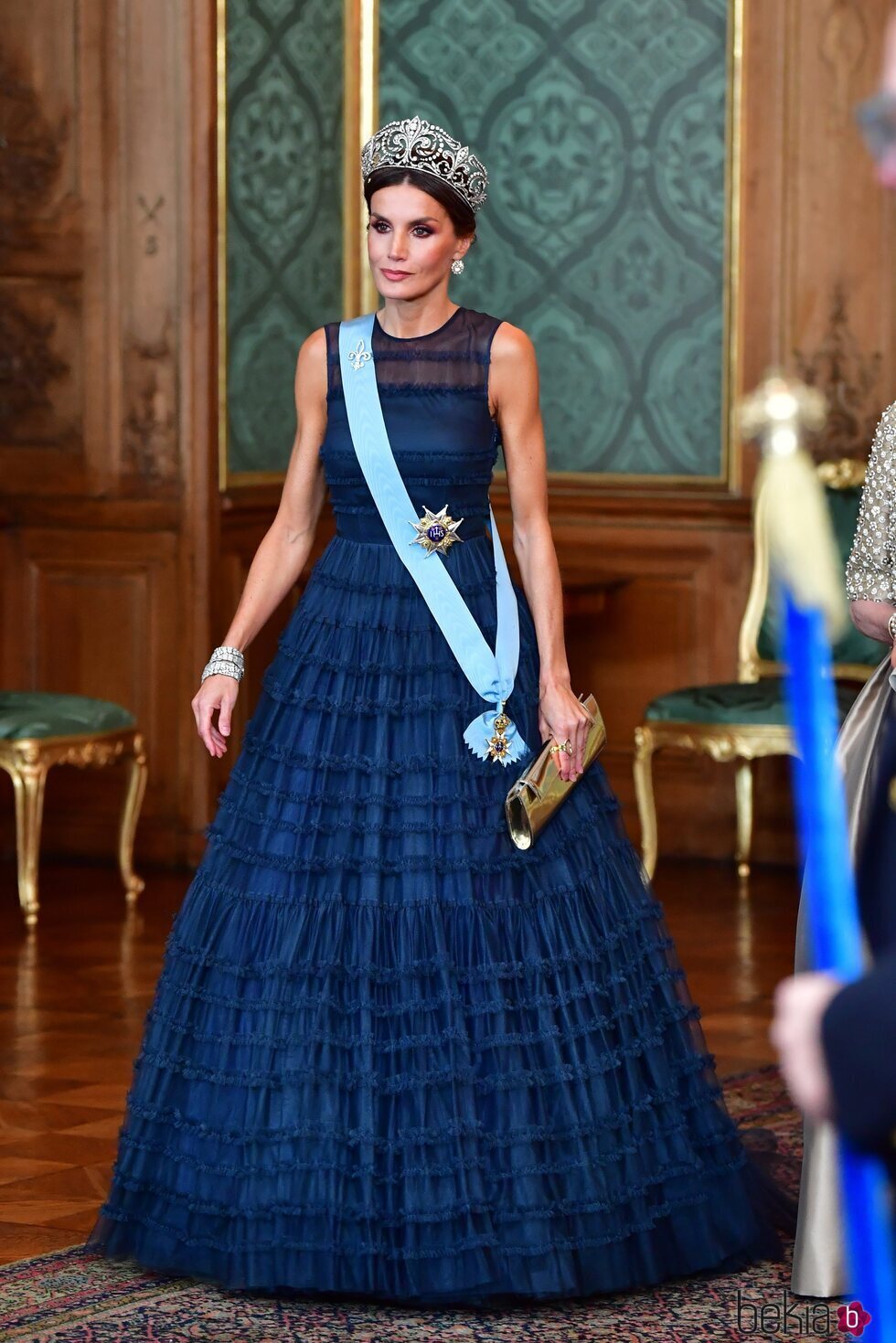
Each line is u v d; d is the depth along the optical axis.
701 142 9.33
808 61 9.10
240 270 9.19
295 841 4.09
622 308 9.56
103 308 9.05
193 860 9.12
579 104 9.53
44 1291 4.07
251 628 4.40
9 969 7.23
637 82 9.42
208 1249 4.02
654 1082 4.11
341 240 9.98
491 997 3.97
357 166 9.97
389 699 4.15
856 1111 1.27
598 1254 3.97
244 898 4.11
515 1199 3.89
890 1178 1.46
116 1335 3.83
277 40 9.31
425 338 4.26
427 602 4.19
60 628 9.21
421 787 4.08
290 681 4.25
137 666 9.12
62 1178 4.96
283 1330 3.85
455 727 4.14
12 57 9.04
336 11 9.80
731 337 9.34
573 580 9.20
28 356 9.16
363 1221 3.89
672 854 9.57
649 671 9.55
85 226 9.03
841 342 9.16
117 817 9.28
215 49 8.85
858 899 2.00
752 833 9.29
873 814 2.02
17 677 9.28
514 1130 3.91
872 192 9.05
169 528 9.02
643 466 9.59
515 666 4.21
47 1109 5.56
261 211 9.31
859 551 4.03
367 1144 3.89
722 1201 4.20
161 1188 4.10
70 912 8.23
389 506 4.23
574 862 4.16
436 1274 3.87
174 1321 3.90
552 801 4.09
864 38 9.02
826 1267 4.00
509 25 9.61
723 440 9.42
